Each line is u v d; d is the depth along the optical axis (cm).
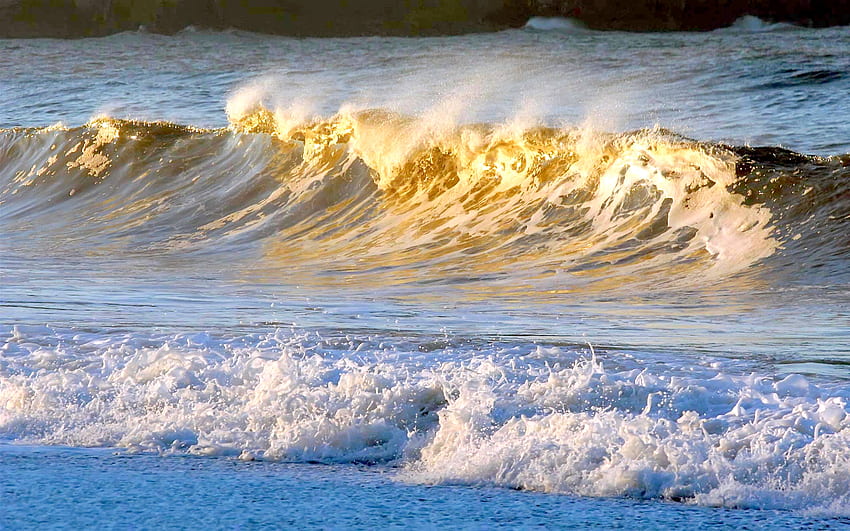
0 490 1446
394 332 2973
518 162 6244
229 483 1510
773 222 4844
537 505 1408
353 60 19725
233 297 4097
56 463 1623
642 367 2362
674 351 2639
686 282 4372
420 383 1945
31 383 2131
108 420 1903
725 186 5150
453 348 2625
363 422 1780
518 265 5031
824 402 1800
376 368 2161
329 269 5278
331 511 1366
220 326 3114
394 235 6100
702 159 5350
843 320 3353
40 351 2531
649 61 16512
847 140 8044
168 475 1553
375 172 6875
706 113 10294
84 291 4266
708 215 5100
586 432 1614
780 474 1470
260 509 1371
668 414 1784
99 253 6216
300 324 3191
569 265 4925
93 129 8812
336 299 4038
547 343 2775
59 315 3384
